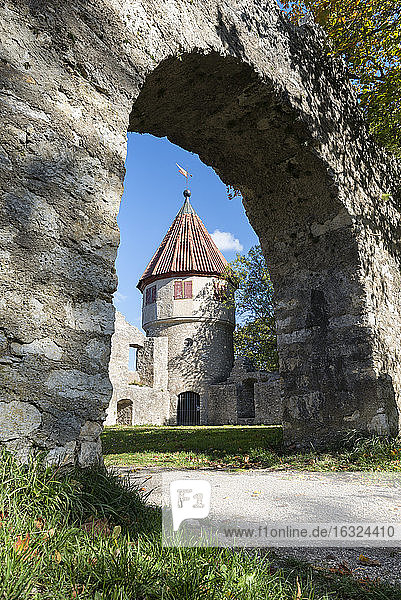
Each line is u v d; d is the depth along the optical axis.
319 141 6.19
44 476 2.41
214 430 14.47
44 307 2.86
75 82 3.28
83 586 1.75
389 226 7.50
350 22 6.55
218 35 4.73
